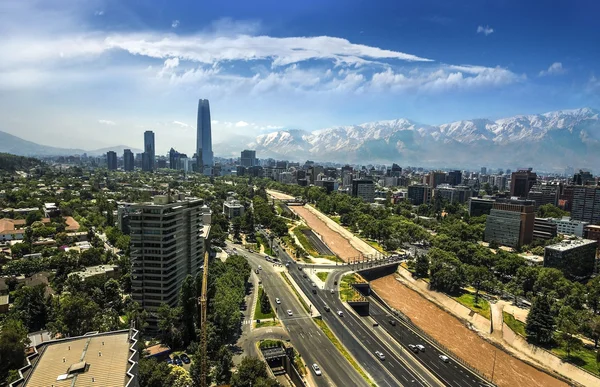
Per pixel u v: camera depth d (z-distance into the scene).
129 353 145.50
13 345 163.75
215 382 181.38
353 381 192.25
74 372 130.25
